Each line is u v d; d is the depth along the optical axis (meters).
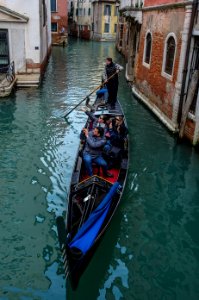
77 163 6.90
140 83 13.66
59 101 13.13
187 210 6.51
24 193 6.81
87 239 4.52
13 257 5.20
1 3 14.88
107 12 40.53
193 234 5.85
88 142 6.50
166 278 4.90
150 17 12.20
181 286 4.77
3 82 13.90
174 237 5.75
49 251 5.34
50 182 7.23
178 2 9.27
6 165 7.88
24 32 15.41
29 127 10.26
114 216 5.81
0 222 5.96
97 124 8.32
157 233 5.82
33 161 8.11
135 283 4.78
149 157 8.48
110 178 6.63
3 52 15.55
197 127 8.62
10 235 5.66
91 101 13.35
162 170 7.90
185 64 8.98
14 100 13.00
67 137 9.60
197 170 7.97
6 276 4.85
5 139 9.33
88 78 17.89
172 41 10.03
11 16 14.91
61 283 4.76
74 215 5.25
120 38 29.91
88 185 5.71
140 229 5.89
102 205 5.19
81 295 4.55
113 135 7.38
